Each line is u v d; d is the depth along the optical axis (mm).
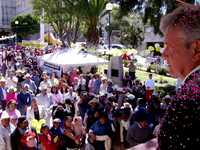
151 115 9453
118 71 21219
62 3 49438
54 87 13695
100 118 8766
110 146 8773
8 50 49281
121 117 9922
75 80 19125
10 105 9656
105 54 24984
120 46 46406
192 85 1203
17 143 8398
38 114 10883
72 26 50969
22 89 13031
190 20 1211
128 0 24047
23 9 97750
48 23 53594
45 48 44812
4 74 26578
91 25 38844
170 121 1205
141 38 50094
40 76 20969
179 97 1212
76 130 9031
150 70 30125
